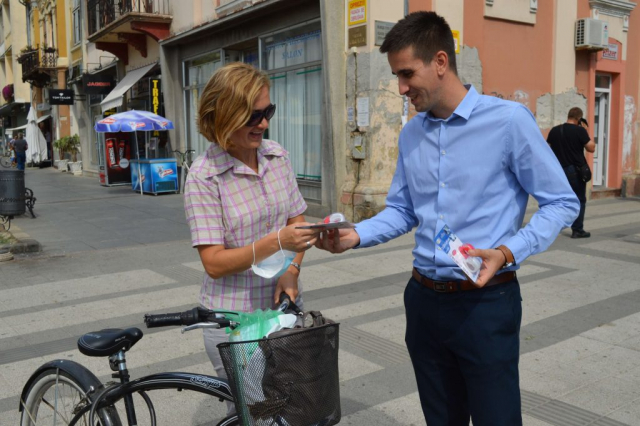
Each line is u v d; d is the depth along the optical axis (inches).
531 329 189.2
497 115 82.3
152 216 448.5
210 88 84.3
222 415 137.7
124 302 226.1
